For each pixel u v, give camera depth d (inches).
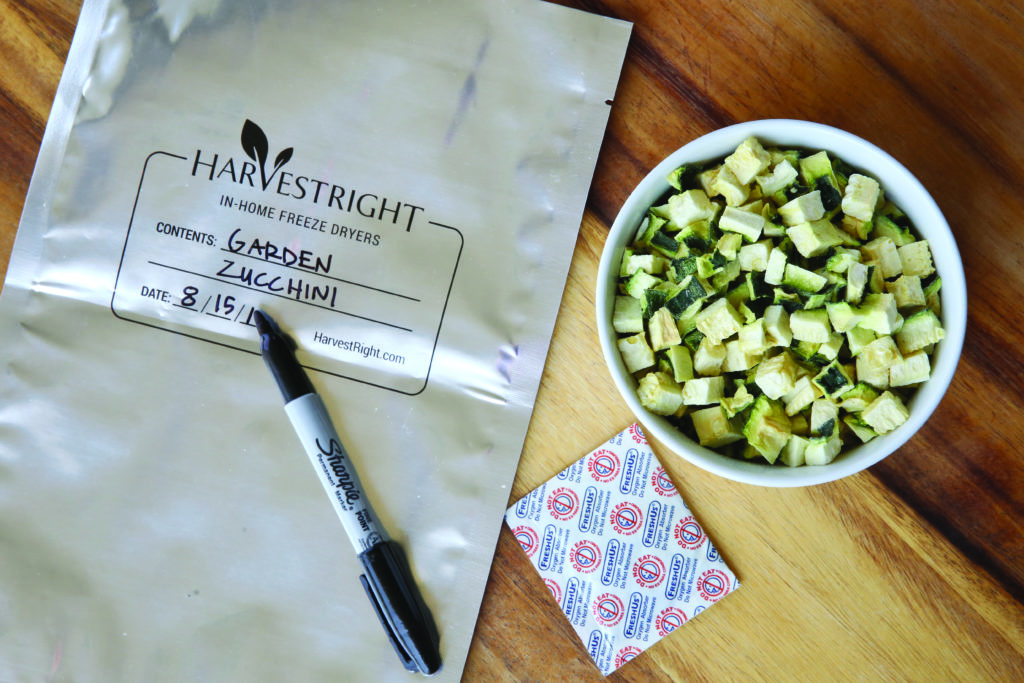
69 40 15.0
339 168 14.9
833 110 14.5
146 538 14.9
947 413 14.6
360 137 14.9
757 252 13.1
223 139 14.9
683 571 14.7
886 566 14.6
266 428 14.9
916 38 14.5
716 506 14.8
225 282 15.0
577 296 14.8
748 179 13.0
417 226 14.9
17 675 14.7
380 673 14.8
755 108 14.6
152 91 14.9
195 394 14.9
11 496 14.9
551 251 14.8
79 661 14.7
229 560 14.8
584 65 14.7
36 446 14.9
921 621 14.6
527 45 14.8
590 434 14.8
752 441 13.3
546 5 14.7
